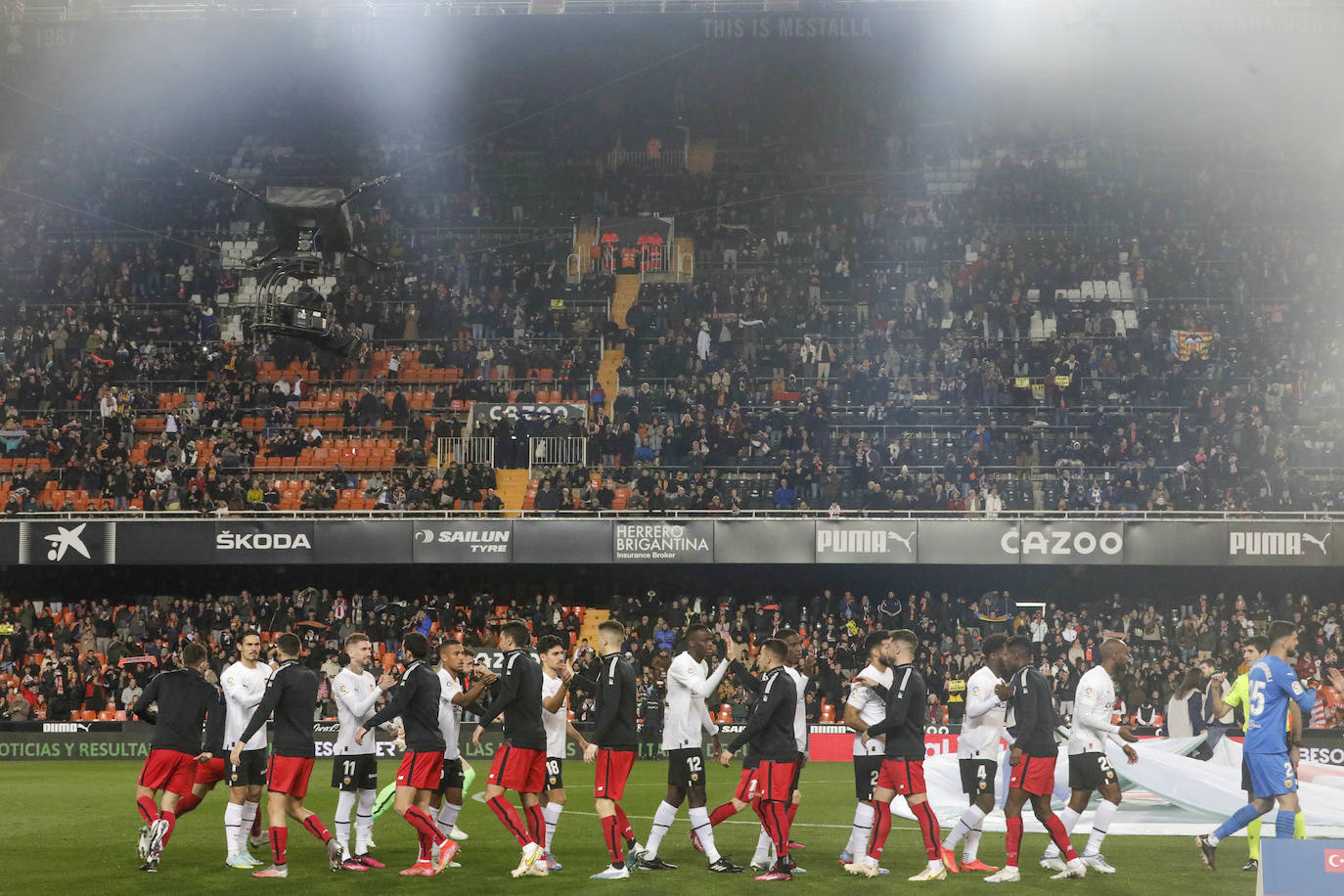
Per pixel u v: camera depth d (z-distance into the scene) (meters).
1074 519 31.20
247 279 42.81
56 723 29.17
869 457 34.00
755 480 35.06
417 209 46.34
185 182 47.00
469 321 41.22
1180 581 33.53
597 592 34.97
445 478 34.12
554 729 11.91
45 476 35.91
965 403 37.00
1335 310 40.25
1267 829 13.70
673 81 48.12
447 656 12.41
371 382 39.28
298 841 13.82
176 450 35.56
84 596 34.84
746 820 16.14
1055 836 11.23
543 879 11.02
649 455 35.59
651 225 44.62
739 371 38.00
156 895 10.32
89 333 40.47
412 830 14.76
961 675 29.52
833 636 31.88
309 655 31.00
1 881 11.04
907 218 44.50
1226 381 37.09
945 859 11.52
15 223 45.69
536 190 47.31
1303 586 33.03
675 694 11.69
